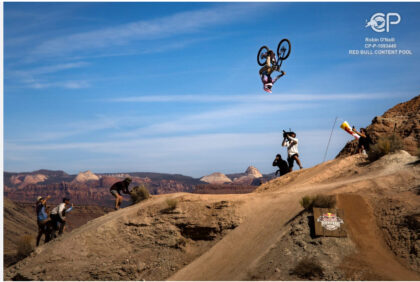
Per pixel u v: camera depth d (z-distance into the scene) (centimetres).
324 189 1734
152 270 1641
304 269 1188
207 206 1867
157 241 1783
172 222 1841
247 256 1424
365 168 1989
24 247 2039
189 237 1773
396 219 1355
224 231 1708
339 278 1134
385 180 1633
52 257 1764
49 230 2091
